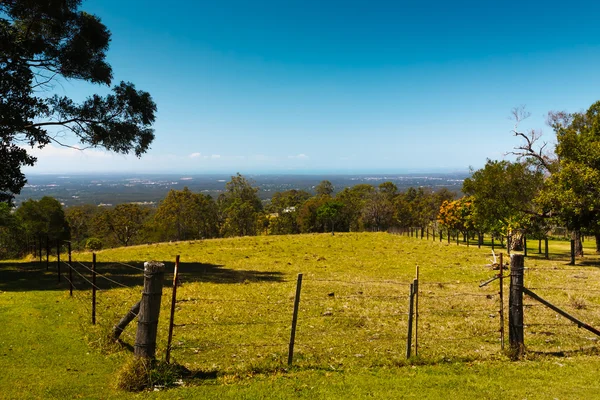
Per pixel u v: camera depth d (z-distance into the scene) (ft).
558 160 90.02
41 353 26.11
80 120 65.62
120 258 86.79
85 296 43.01
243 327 33.94
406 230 198.59
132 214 251.80
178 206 243.19
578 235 92.63
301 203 325.83
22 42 58.23
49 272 61.26
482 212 88.38
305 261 83.97
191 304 42.39
